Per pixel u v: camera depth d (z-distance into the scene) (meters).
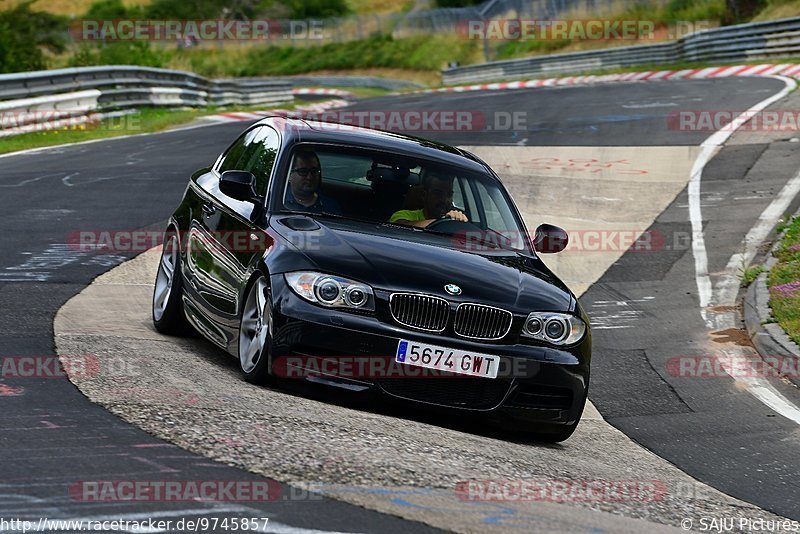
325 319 20.64
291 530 13.04
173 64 147.12
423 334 20.84
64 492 13.77
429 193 25.00
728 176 60.75
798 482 21.67
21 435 16.20
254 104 132.25
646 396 28.89
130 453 15.67
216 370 22.81
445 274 21.72
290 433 17.77
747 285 41.44
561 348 21.75
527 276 23.00
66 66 130.25
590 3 197.12
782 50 127.00
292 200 23.83
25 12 131.75
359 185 24.66
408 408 21.52
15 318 25.91
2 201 47.66
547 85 141.00
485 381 21.11
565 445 22.88
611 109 90.81
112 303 29.92
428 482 16.14
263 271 21.73
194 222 26.45
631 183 60.19
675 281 42.34
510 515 14.92
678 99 94.56
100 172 59.97
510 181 60.97
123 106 97.44
